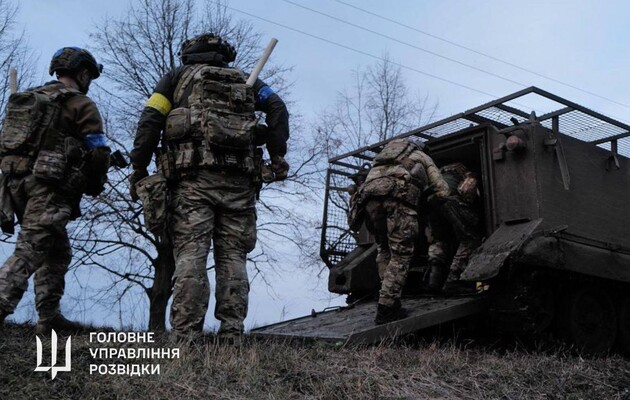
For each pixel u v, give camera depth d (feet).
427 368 17.33
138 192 17.25
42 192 16.21
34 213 16.10
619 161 26.94
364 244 30.37
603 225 25.59
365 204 23.40
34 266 15.92
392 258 22.62
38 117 16.22
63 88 16.90
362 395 14.67
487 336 24.91
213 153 17.11
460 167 27.30
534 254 22.49
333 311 27.84
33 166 16.17
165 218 16.96
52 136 16.33
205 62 18.33
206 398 13.30
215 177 17.31
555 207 24.02
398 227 22.45
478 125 25.94
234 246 17.72
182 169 17.08
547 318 23.59
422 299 26.08
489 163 25.35
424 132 28.12
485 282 23.38
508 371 18.03
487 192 25.34
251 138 17.54
